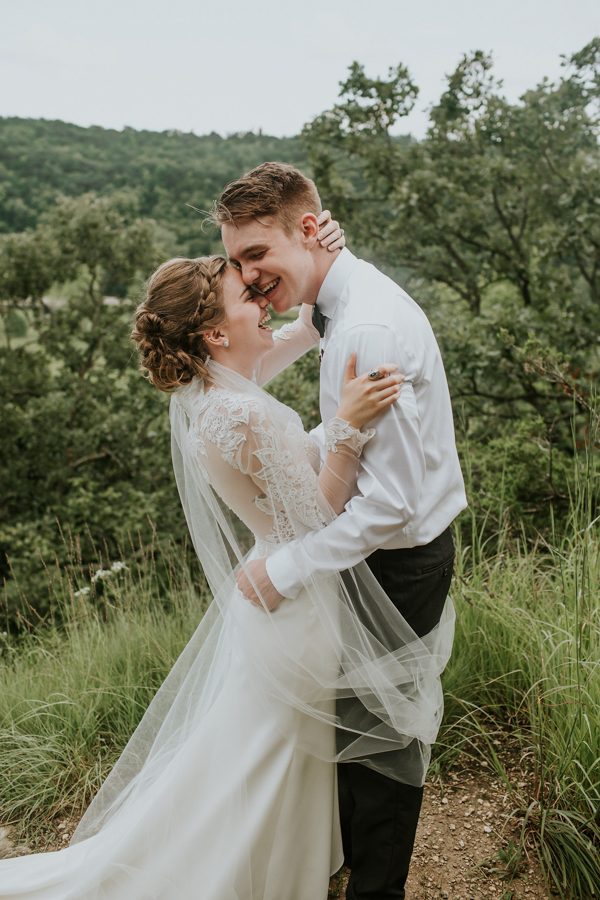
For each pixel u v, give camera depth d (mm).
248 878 1915
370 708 1833
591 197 7309
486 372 6836
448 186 8125
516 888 2115
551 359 4680
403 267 9273
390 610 1818
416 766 1881
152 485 10961
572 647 2365
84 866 2029
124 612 3768
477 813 2361
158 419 11133
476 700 2719
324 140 8992
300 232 1857
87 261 11977
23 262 11703
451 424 1926
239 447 1771
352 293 1825
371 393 1663
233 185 1839
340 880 2223
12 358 11766
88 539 9375
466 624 2807
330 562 1740
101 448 11398
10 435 11352
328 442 1715
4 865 2137
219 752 1948
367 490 1708
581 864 2047
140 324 1881
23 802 2629
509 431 6938
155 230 12289
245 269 1891
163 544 4805
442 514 1877
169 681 2195
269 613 1829
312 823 1970
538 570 3082
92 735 2889
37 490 11211
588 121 7938
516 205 8469
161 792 1977
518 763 2502
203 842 1930
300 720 1884
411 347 1748
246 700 1932
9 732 2945
